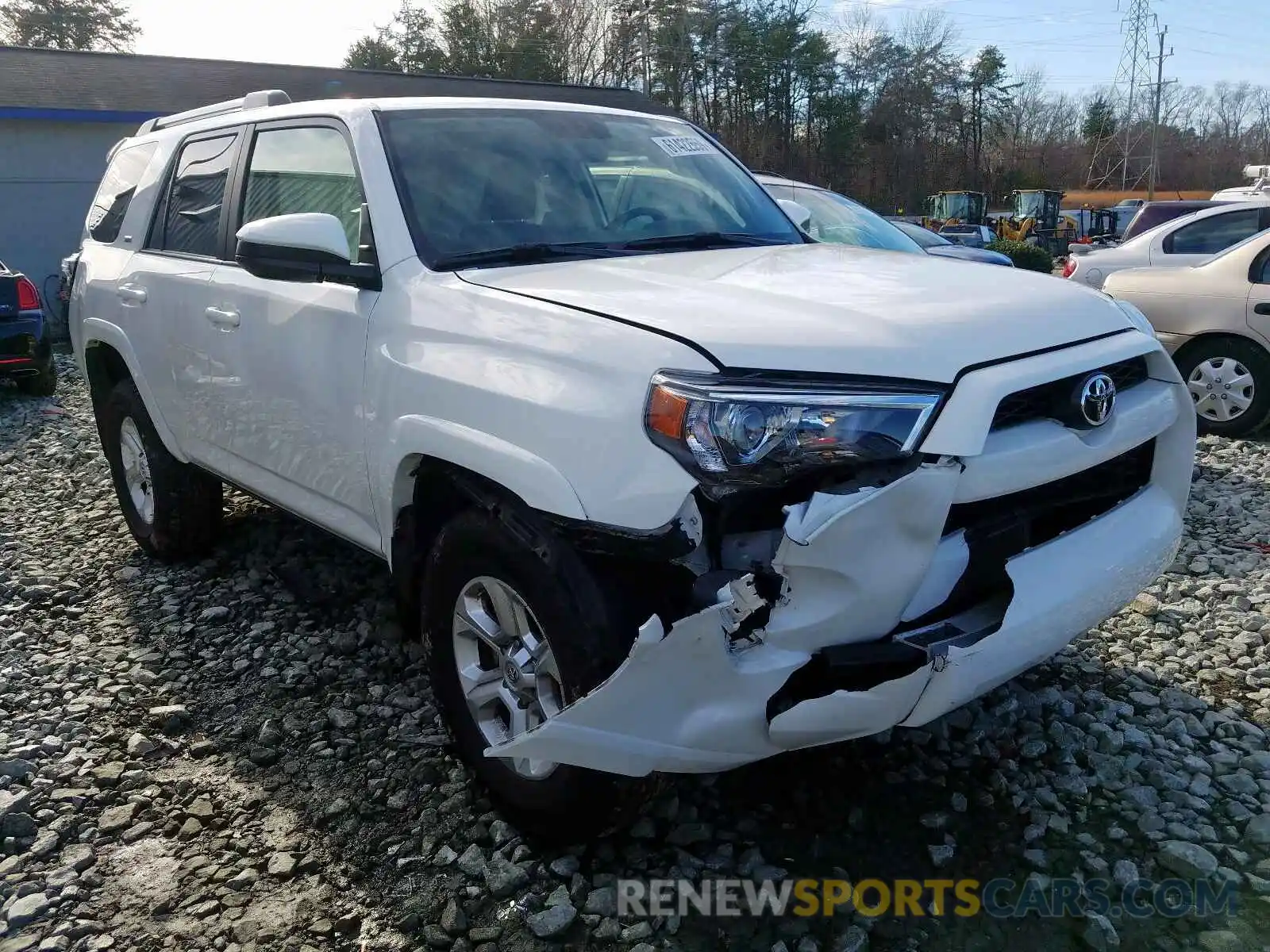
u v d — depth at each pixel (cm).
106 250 492
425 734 329
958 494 223
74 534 543
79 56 1911
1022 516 245
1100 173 7700
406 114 343
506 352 256
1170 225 952
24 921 252
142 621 425
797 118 5916
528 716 262
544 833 264
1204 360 746
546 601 238
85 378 516
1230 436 743
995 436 236
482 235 315
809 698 221
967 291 268
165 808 298
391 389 286
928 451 219
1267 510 550
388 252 306
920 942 237
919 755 308
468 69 4528
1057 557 250
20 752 324
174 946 243
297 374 333
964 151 7281
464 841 275
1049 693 342
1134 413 265
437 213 315
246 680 372
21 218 1591
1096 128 7812
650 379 223
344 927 247
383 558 320
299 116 369
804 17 5706
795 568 215
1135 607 415
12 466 701
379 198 316
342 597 437
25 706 357
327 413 321
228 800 300
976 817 280
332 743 327
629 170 369
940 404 222
